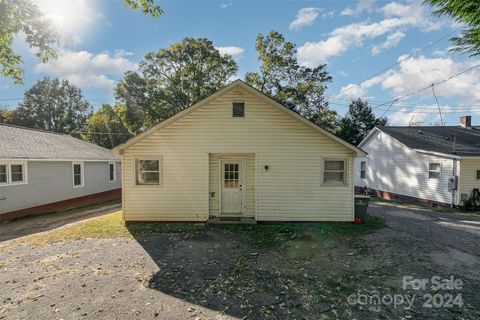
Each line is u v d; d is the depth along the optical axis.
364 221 9.67
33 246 7.29
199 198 9.87
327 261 6.12
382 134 19.06
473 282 5.05
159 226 9.30
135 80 26.25
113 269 5.70
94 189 17.83
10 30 6.32
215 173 10.17
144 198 9.82
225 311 4.11
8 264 5.99
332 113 26.03
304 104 25.14
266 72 24.70
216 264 5.97
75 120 47.81
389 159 18.33
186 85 25.66
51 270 5.66
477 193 13.42
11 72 7.37
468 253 6.59
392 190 18.02
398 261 6.09
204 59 25.72
